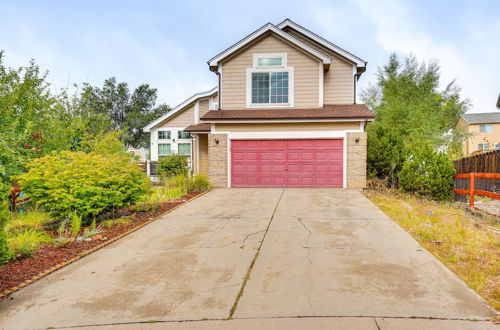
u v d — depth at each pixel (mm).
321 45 13922
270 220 7008
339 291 3404
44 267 4328
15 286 3711
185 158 18141
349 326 2699
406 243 5152
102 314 3035
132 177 7566
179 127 19969
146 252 4965
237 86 13477
